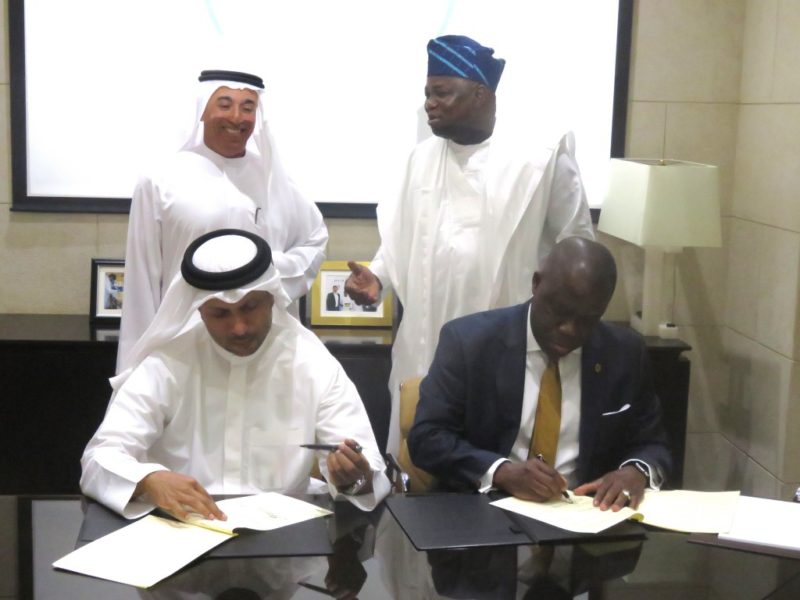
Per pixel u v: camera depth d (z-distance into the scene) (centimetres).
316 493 204
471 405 214
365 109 375
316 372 212
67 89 363
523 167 309
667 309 392
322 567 166
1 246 372
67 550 172
